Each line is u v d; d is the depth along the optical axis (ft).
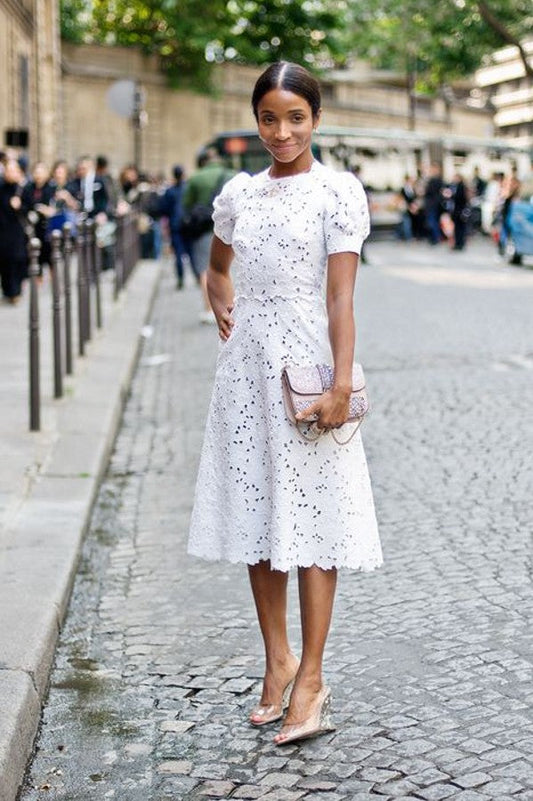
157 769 13.08
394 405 33.58
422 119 233.14
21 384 35.17
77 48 157.48
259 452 13.60
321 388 13.10
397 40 146.92
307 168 13.52
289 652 14.39
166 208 74.13
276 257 13.24
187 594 18.89
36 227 63.36
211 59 168.86
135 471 27.45
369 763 12.98
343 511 13.50
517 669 15.35
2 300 59.00
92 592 19.07
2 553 19.25
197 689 15.24
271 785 12.60
